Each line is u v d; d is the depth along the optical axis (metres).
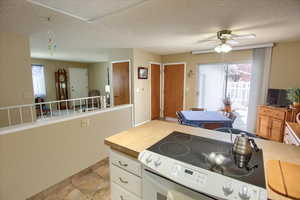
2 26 2.42
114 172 1.27
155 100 5.30
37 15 2.03
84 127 2.27
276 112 3.15
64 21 2.25
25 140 1.66
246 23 2.31
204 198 0.77
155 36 3.04
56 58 6.54
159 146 1.12
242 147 0.95
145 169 1.03
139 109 4.65
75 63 7.82
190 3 1.71
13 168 1.59
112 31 2.71
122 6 1.78
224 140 1.24
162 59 5.39
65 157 2.06
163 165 0.91
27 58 2.97
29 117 3.02
